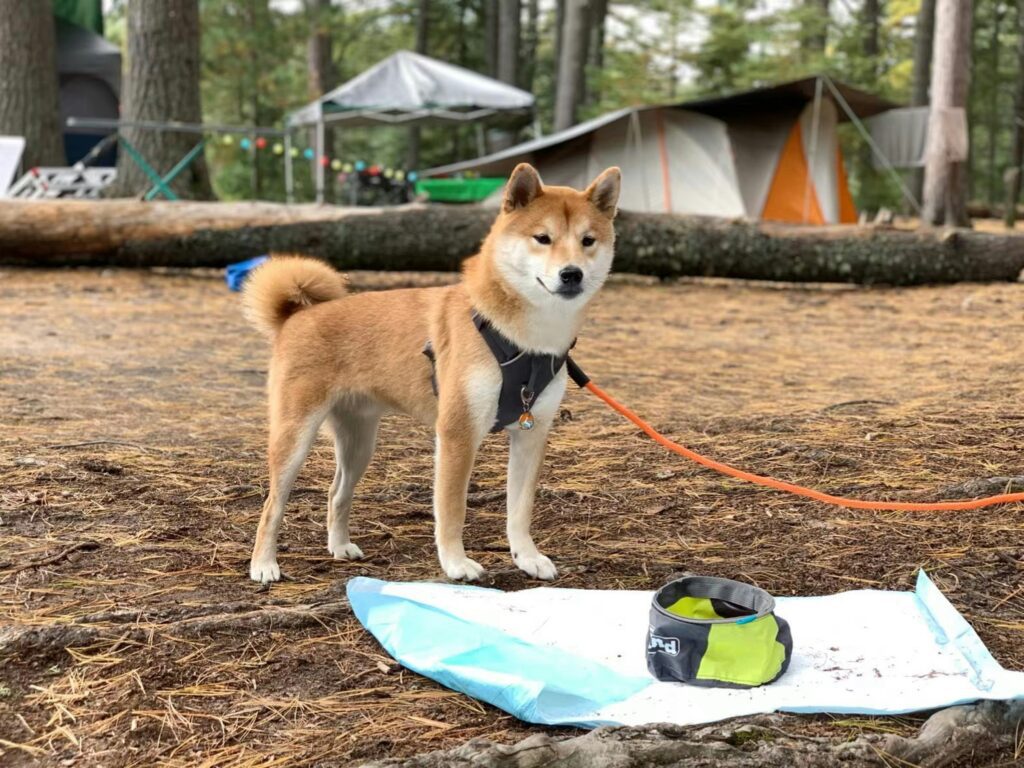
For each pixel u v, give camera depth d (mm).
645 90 10234
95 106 6113
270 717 947
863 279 4109
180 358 2559
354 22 12359
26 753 881
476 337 1262
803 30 9938
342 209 4059
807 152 5098
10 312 3105
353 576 1308
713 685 1005
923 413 1974
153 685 992
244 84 9523
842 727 936
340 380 1325
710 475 1701
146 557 1314
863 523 1483
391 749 898
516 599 1208
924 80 9273
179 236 3982
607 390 2279
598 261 1303
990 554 1358
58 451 1682
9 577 1218
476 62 13133
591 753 855
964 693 979
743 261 4109
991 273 4094
